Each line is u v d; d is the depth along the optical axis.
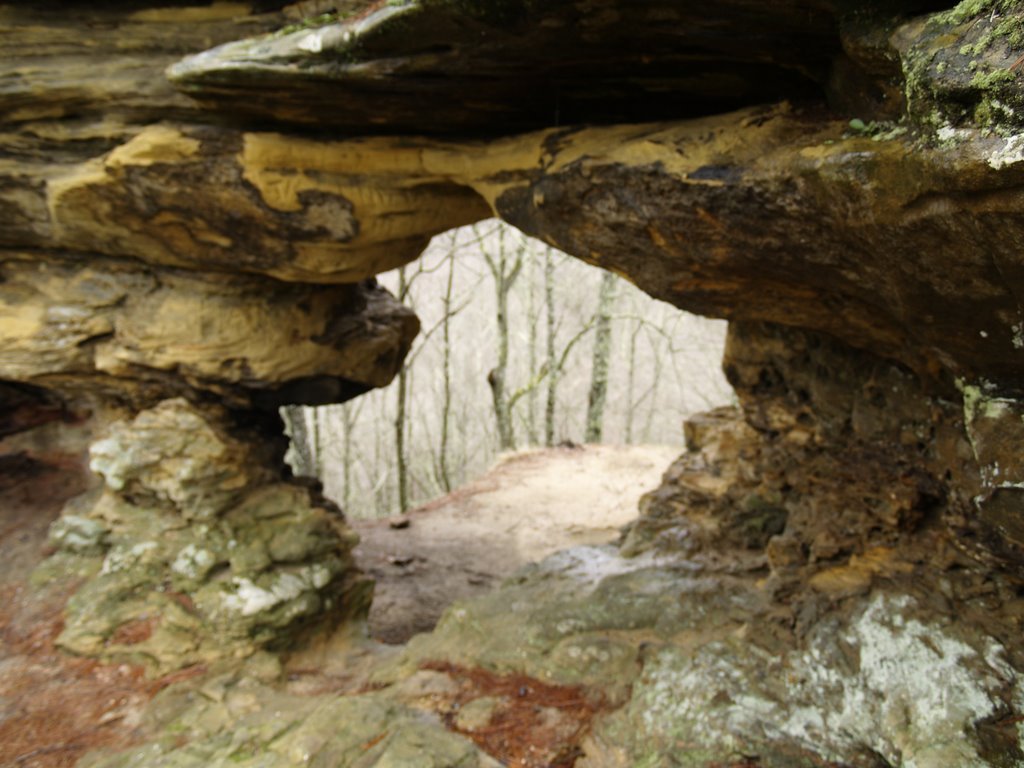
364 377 7.46
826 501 5.48
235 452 6.52
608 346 16.44
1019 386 3.04
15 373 6.20
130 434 6.31
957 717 3.75
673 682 4.64
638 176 3.79
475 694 4.89
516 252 18.11
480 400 29.91
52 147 5.44
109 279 6.32
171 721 5.02
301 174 5.26
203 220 5.65
